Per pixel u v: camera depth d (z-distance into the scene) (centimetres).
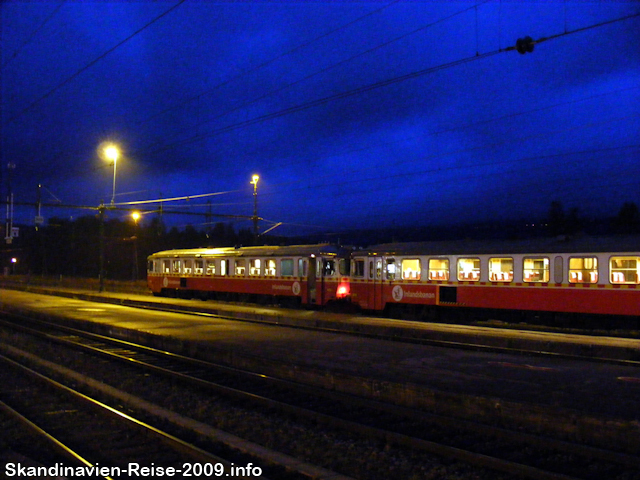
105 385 1080
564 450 709
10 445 757
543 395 946
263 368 1248
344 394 994
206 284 3238
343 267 2606
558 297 1905
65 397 1014
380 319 2200
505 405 826
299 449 747
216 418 888
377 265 2403
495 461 663
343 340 1655
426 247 2259
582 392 970
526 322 2027
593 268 1838
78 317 2397
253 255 2948
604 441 733
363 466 689
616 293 1786
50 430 827
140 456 712
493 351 1444
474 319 2184
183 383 1164
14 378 1198
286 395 1045
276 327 2011
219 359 1395
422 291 2245
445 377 1102
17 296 3956
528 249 1981
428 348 1500
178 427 814
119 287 4619
